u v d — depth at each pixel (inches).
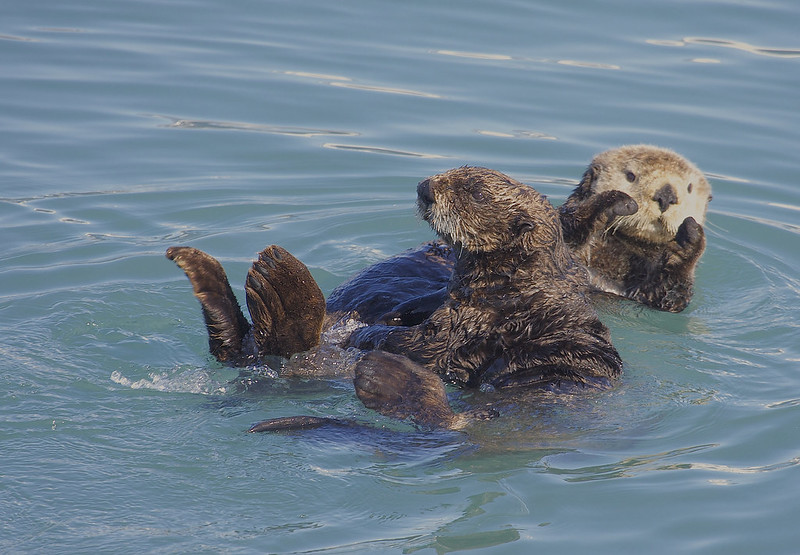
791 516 292.2
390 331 386.6
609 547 277.7
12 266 477.7
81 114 647.8
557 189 575.2
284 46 751.1
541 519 290.0
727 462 322.0
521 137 633.0
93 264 482.9
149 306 440.5
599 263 506.0
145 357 391.9
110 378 371.2
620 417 349.1
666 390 373.7
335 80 700.0
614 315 464.1
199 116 652.7
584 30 779.4
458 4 823.7
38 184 565.6
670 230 496.4
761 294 479.5
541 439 332.5
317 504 295.0
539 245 383.6
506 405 352.8
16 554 270.2
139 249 502.6
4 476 302.0
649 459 322.7
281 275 353.7
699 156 611.8
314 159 609.6
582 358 367.6
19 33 753.6
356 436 327.9
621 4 817.5
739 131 639.1
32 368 373.4
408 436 329.1
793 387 378.9
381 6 818.2
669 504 297.1
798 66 717.9
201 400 356.5
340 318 415.8
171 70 708.0
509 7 815.7
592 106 668.1
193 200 561.0
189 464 312.2
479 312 378.6
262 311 359.3
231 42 754.2
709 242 538.9
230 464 311.9
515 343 371.9
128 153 607.5
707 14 798.5
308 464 312.2
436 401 339.0
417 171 597.6
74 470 307.0
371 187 583.8
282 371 369.1
